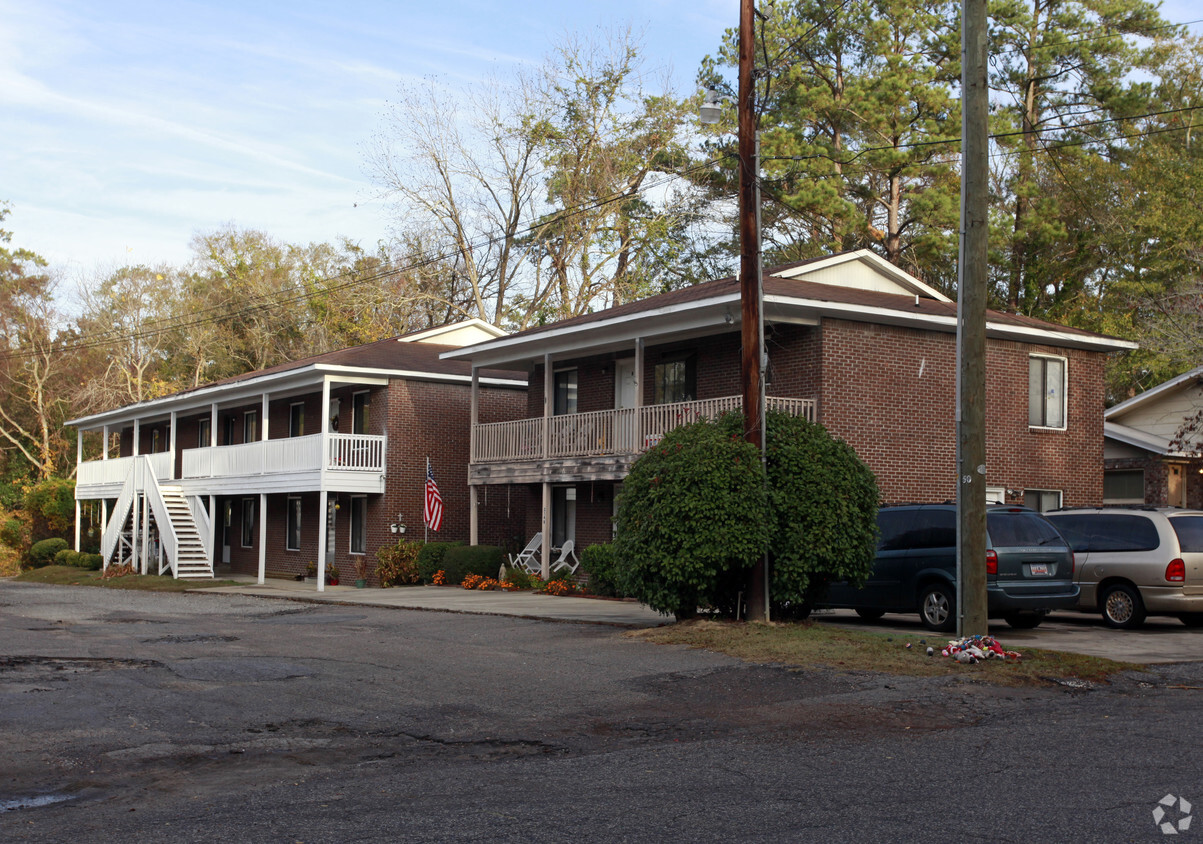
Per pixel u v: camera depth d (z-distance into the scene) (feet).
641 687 39.45
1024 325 82.89
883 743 30.14
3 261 211.20
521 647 50.44
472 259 161.99
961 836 20.95
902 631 54.70
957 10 132.98
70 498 168.86
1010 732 31.30
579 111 157.89
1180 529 56.39
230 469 116.26
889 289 86.79
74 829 22.50
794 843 20.65
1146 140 137.08
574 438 89.40
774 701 36.63
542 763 28.30
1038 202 133.59
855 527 53.16
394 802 24.30
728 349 81.87
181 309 207.21
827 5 138.72
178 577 112.98
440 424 110.01
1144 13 130.52
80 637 56.59
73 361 210.59
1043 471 85.46
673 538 52.60
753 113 53.67
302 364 111.04
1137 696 37.35
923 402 78.43
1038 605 52.75
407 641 53.67
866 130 136.87
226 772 27.78
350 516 110.73
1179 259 125.18
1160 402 97.19
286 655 48.70
